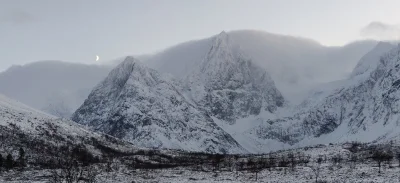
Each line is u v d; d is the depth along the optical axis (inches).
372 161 7790.4
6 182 5629.9
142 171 7416.3
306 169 7081.7
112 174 6776.6
